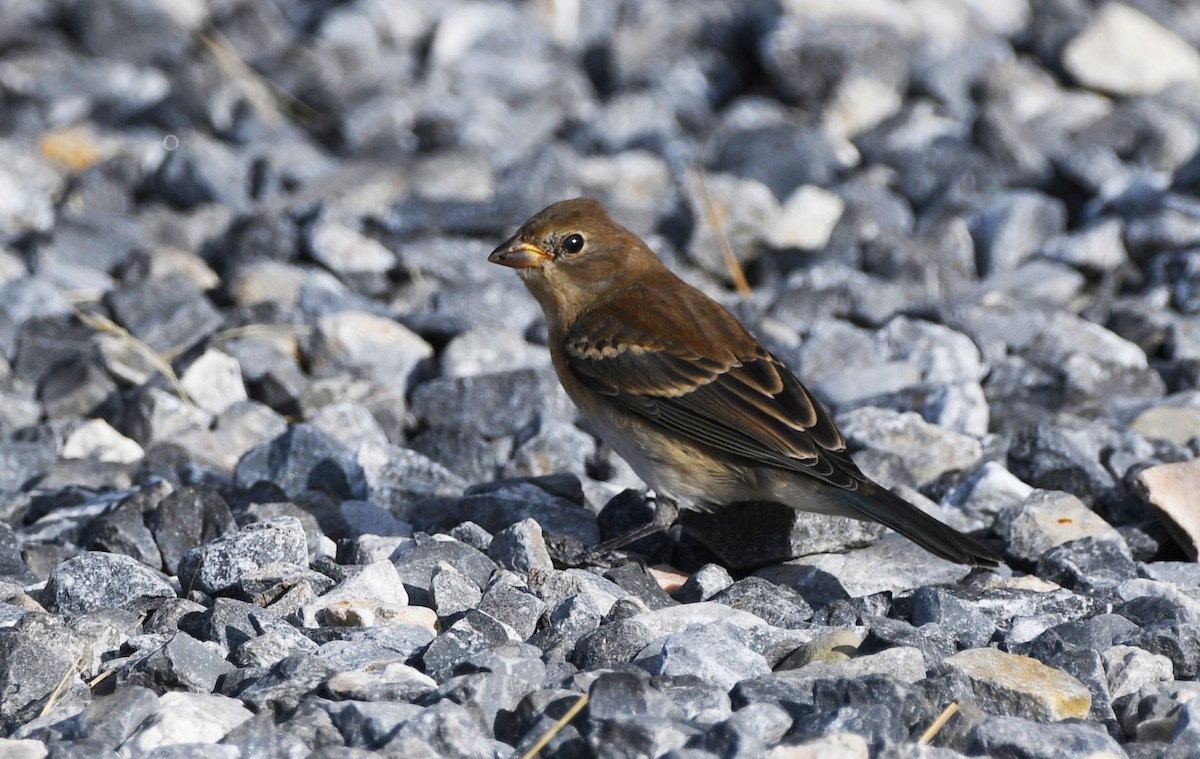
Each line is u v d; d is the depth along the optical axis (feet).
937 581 31.30
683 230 53.26
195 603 28.53
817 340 44.29
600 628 26.08
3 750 21.84
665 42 68.59
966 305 45.78
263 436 39.68
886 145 59.93
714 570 30.35
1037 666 25.09
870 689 23.45
